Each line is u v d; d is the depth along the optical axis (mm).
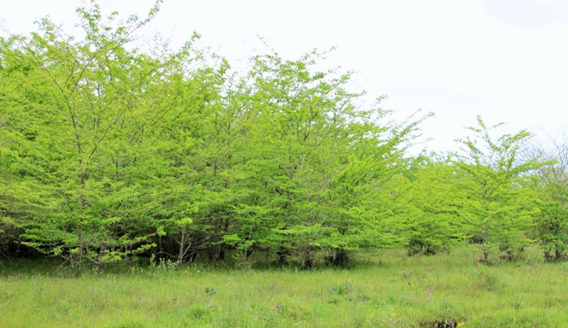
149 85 11680
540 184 17094
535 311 7008
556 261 15000
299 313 6809
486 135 14680
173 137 13102
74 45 10859
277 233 13727
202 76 12984
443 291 9039
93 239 10844
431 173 19219
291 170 13766
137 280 9836
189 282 9688
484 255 14805
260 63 14383
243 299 7598
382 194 14609
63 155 10469
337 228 14312
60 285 8516
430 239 17234
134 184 11688
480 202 14969
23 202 10422
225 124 13969
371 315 6555
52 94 10102
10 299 7223
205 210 13148
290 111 13266
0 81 10625
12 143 10625
